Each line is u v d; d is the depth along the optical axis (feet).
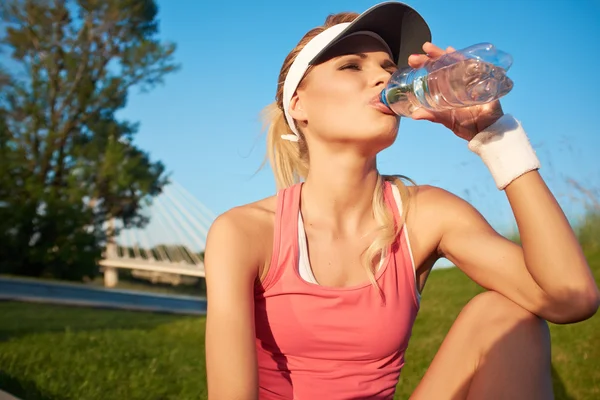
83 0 67.67
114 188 66.74
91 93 68.44
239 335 5.54
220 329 5.55
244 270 5.75
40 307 30.45
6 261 62.18
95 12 68.03
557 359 10.20
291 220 6.06
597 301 5.41
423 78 5.66
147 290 69.67
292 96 6.40
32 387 11.09
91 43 68.85
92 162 66.85
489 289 6.00
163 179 73.26
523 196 5.49
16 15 66.03
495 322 5.66
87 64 69.26
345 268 6.05
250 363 5.50
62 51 68.28
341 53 6.10
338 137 5.89
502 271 5.79
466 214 6.21
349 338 5.82
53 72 67.72
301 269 5.91
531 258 5.47
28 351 14.47
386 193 6.32
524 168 5.48
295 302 5.86
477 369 5.59
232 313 5.59
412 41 6.59
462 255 6.10
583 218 16.71
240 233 5.86
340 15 6.59
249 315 5.66
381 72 5.94
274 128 7.38
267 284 5.94
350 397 5.94
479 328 5.67
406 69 5.85
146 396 10.67
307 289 5.81
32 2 66.18
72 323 22.98
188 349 15.72
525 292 5.66
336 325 5.79
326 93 5.99
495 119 5.67
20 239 62.23
